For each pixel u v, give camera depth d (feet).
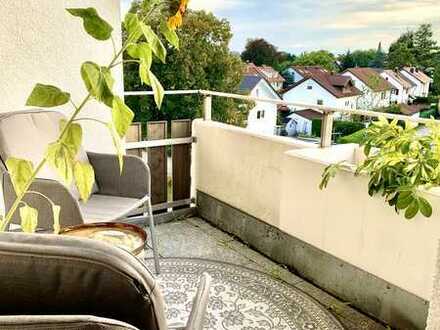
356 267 6.74
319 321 6.50
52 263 1.79
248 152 8.99
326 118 7.54
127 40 3.80
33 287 1.83
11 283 1.83
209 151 10.18
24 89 7.81
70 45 8.20
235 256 8.72
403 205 5.35
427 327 4.14
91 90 3.32
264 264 8.39
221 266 8.26
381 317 6.48
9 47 7.51
